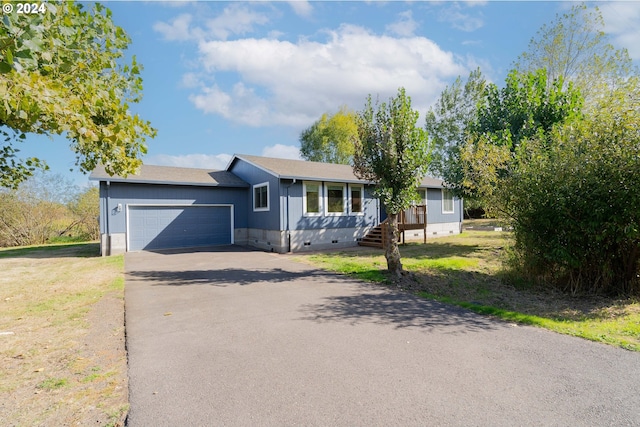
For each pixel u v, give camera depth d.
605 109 6.77
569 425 2.54
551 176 7.05
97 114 4.12
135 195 14.48
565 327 4.79
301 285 7.64
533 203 7.33
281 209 14.23
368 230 17.08
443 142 27.73
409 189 8.36
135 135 4.38
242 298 6.52
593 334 4.49
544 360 3.70
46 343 4.33
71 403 2.95
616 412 2.70
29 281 8.34
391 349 4.04
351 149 37.78
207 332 4.69
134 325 5.00
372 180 8.80
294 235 14.49
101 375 3.46
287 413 2.75
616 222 6.15
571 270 7.18
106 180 13.68
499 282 8.09
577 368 3.49
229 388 3.16
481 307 5.76
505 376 3.33
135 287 7.55
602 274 6.84
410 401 2.90
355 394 3.02
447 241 16.28
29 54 2.77
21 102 2.88
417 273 8.80
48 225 20.92
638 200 5.84
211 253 13.72
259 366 3.62
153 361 3.77
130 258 12.38
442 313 5.51
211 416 2.72
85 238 21.89
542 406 2.80
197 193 15.97
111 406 2.89
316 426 2.57
